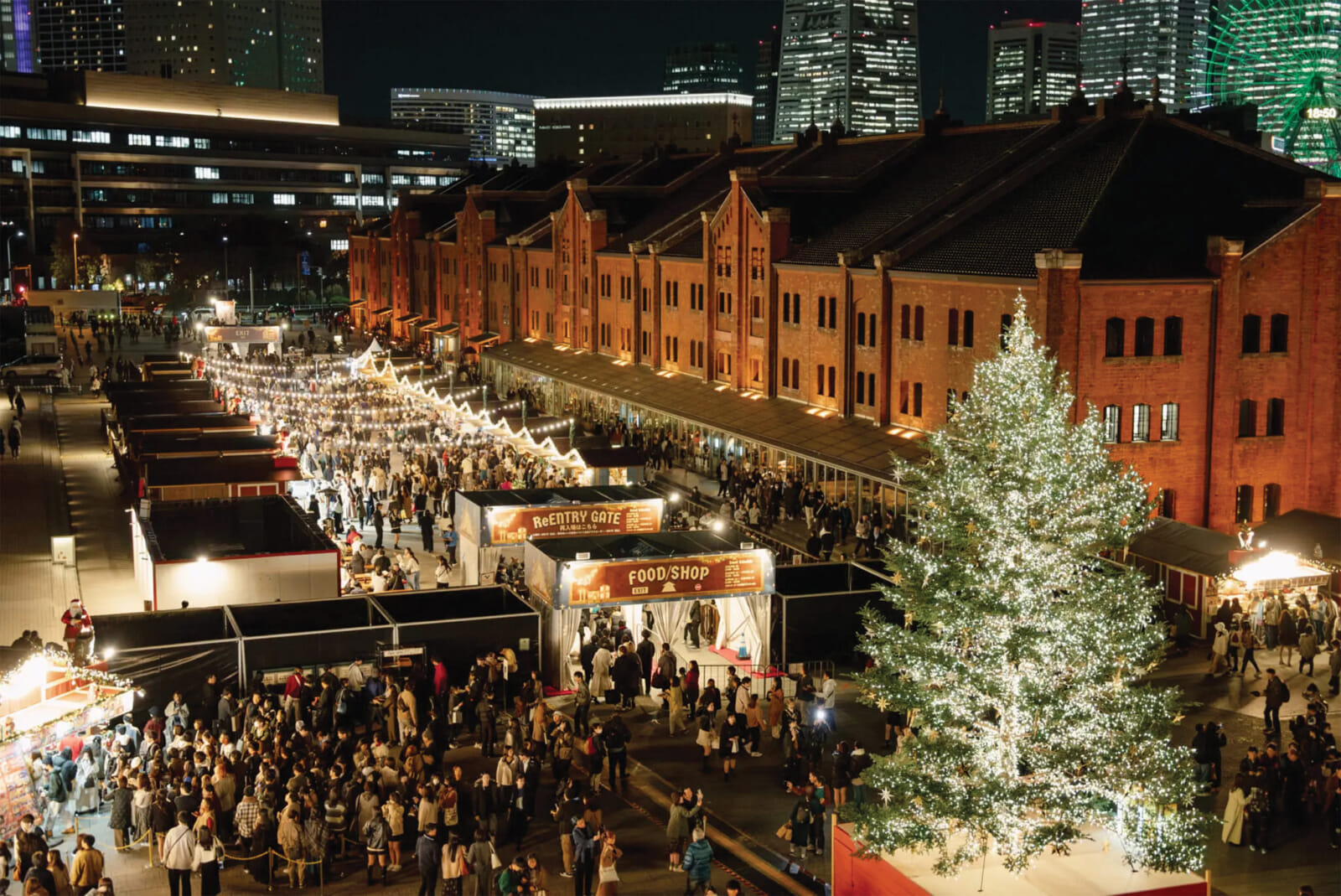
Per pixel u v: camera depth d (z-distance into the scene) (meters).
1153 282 51.88
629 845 30.36
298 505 51.44
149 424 68.25
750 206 74.81
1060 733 25.16
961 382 57.66
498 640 39.56
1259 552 43.44
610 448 63.06
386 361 98.88
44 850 26.47
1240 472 53.97
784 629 41.22
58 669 30.08
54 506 65.94
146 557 46.34
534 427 70.06
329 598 42.19
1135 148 60.38
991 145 73.00
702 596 40.50
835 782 31.41
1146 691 25.59
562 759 32.88
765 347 74.06
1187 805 25.42
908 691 26.25
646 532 46.12
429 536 56.94
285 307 199.12
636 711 39.12
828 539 53.41
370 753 31.34
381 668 38.00
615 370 91.88
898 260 62.19
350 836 30.02
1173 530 46.53
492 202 123.19
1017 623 25.16
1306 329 54.16
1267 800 29.39
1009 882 25.12
